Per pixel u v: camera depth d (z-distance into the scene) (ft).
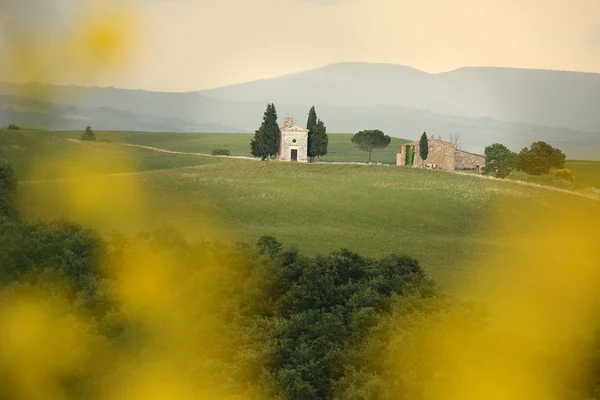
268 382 272.72
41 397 256.52
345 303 355.15
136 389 263.70
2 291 313.53
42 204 554.05
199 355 294.87
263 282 359.05
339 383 278.05
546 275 469.98
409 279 382.63
